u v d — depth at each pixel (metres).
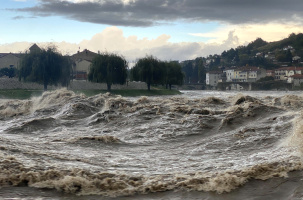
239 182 7.23
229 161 9.29
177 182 7.42
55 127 16.91
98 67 77.94
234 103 21.20
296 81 176.38
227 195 6.73
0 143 10.82
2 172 7.46
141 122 16.66
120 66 78.50
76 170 7.89
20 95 66.12
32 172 7.52
